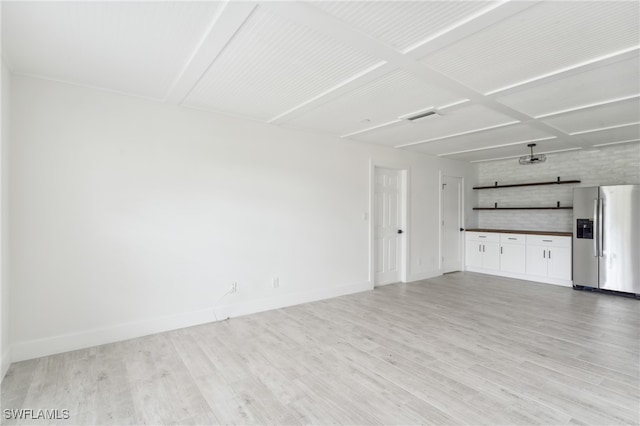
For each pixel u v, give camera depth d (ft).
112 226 10.07
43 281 9.08
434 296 15.58
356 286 16.28
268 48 7.30
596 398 7.14
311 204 14.61
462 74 8.55
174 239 11.14
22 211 8.79
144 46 7.31
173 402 6.97
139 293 10.52
